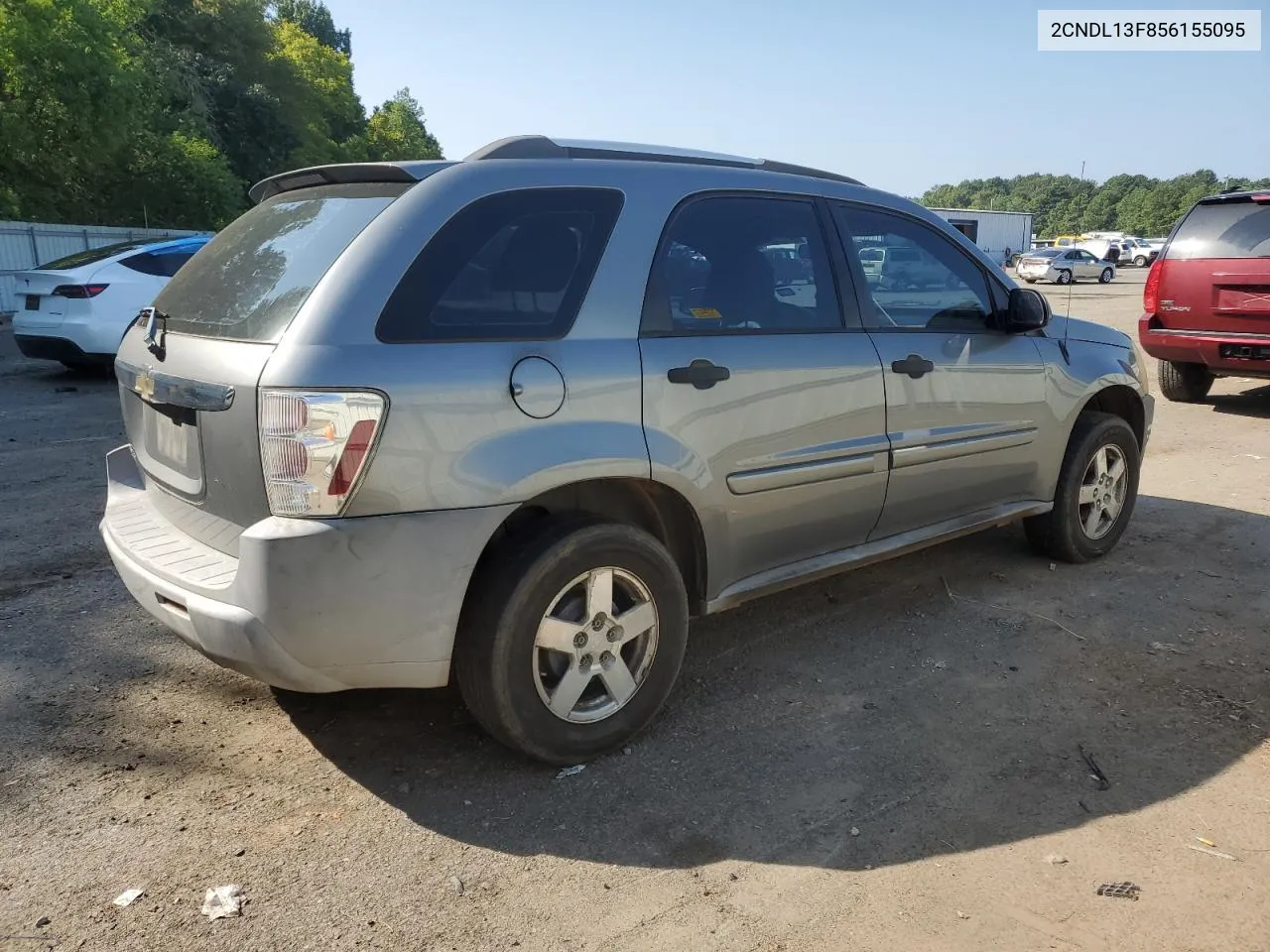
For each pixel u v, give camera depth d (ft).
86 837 8.83
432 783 9.80
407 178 9.54
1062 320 16.11
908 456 12.81
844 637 13.56
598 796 9.61
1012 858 8.64
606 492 10.65
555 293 9.65
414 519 8.59
